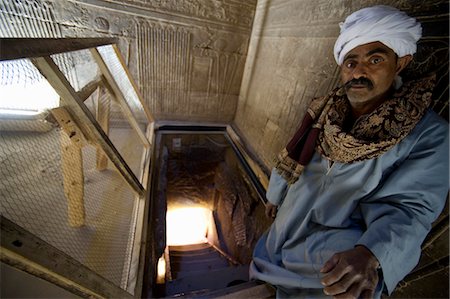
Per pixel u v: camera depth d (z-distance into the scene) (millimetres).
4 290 586
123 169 1595
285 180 1308
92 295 730
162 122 3412
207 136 3707
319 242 1021
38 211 1205
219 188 4395
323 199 1048
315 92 1859
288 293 1104
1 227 463
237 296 1235
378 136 826
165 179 2592
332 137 949
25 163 1269
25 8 2154
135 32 2559
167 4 2459
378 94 854
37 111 1261
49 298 663
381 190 883
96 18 2363
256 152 3021
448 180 794
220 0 2586
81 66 2004
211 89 3354
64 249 1155
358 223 1007
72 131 1145
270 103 2611
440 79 989
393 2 1214
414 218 789
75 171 1182
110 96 1939
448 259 1053
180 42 2771
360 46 831
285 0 2191
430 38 1025
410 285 1284
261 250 1451
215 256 4039
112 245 1399
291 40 2141
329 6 1633
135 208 1806
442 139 792
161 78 3051
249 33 2936
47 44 888
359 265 687
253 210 3164
